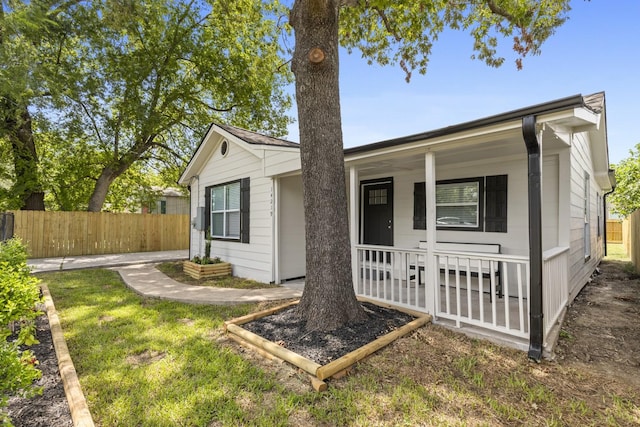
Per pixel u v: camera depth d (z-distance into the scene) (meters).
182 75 13.94
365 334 3.44
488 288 5.63
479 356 3.17
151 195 17.30
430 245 4.13
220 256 8.48
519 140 4.05
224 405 2.38
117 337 3.70
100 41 11.08
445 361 3.05
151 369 2.94
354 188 5.17
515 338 3.46
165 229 13.48
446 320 4.09
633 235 9.58
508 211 5.49
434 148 4.07
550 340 3.39
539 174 3.13
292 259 7.10
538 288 3.13
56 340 3.38
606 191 12.34
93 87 10.99
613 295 5.98
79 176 13.11
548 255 3.50
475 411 2.32
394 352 3.19
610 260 11.34
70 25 10.39
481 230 5.80
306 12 3.66
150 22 11.88
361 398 2.46
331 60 3.74
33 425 2.12
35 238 10.51
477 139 3.66
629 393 2.60
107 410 2.32
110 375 2.82
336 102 3.84
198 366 2.98
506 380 2.74
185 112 13.96
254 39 13.03
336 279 3.70
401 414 2.28
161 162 15.93
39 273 7.85
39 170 11.32
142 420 2.21
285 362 3.01
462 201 6.05
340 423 2.19
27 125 11.28
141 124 12.30
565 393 2.58
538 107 3.02
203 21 13.34
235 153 7.92
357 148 4.67
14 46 8.10
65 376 2.63
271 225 6.77
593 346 3.57
